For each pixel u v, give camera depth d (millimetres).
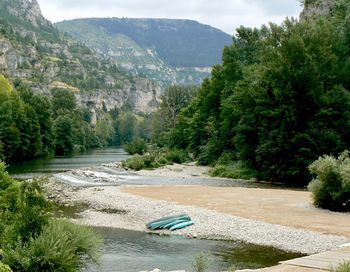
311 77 48812
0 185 16750
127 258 18281
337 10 69312
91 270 16219
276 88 49375
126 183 46125
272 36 54219
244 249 19844
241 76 70562
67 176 50781
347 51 55781
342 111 48500
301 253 19172
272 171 50812
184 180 50000
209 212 27641
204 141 78375
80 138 150500
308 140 47719
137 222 25609
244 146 54531
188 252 19344
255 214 27188
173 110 130375
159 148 105938
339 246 19547
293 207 29766
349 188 27812
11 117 86062
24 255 11906
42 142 108188
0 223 13281
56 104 177250
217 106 76750
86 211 28594
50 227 13023
